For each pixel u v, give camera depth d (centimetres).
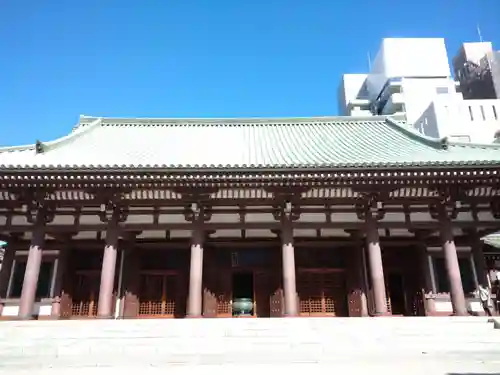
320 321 1266
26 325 1252
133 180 1458
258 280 1842
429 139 1953
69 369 907
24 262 1852
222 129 2531
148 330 1201
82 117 2523
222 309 1795
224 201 1597
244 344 1071
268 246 1858
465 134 4781
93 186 1511
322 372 871
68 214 1591
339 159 1719
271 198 1600
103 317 1442
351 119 2623
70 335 1169
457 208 1602
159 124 2586
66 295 1783
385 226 1606
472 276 1853
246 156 1892
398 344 1086
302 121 2630
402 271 1891
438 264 1875
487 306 1755
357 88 7869
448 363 934
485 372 862
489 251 2105
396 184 1530
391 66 6731
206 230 1641
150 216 1623
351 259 1841
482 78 6625
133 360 970
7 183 1461
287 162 1705
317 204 1625
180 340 1099
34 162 1653
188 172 1439
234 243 1822
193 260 1540
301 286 1834
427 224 1603
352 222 1609
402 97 6306
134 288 1786
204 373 870
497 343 1088
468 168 1430
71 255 1841
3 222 1589
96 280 1836
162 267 1841
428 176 1461
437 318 1298
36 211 1554
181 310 1784
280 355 1003
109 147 2027
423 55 6812
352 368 898
